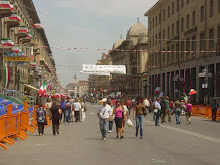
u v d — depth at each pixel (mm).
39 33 69062
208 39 42844
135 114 15438
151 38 70000
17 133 15359
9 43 27516
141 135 15227
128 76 92938
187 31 50094
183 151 11375
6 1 27469
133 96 77312
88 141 14312
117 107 15414
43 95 33406
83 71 44688
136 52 86812
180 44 52875
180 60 52594
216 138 15211
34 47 48594
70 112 25328
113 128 20766
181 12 52875
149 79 70562
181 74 52156
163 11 62375
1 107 17812
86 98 137875
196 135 16453
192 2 48562
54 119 17234
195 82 47688
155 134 17000
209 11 42938
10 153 11312
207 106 33031
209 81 42031
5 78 27703
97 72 45438
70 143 13695
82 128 21000
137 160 9688
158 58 64875
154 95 66250
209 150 11602
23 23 44875
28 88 46875
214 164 9102
